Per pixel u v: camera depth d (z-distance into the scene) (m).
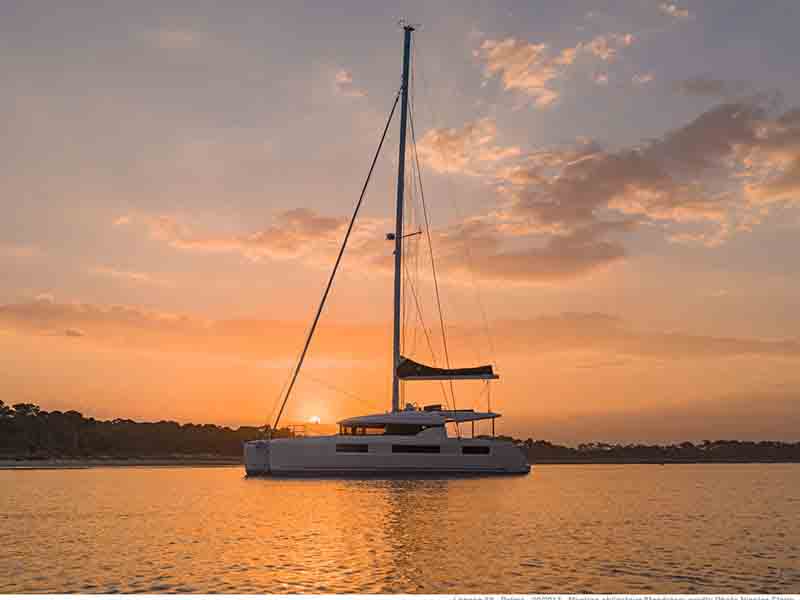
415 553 15.36
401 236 37.19
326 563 14.25
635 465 121.62
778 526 21.69
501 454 35.25
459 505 25.03
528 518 21.98
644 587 12.62
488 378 34.19
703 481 52.06
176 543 16.73
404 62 38.81
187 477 47.88
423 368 34.53
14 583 12.62
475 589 12.27
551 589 12.35
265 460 33.94
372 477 33.72
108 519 21.64
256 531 18.59
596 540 17.84
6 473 53.41
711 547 17.09
